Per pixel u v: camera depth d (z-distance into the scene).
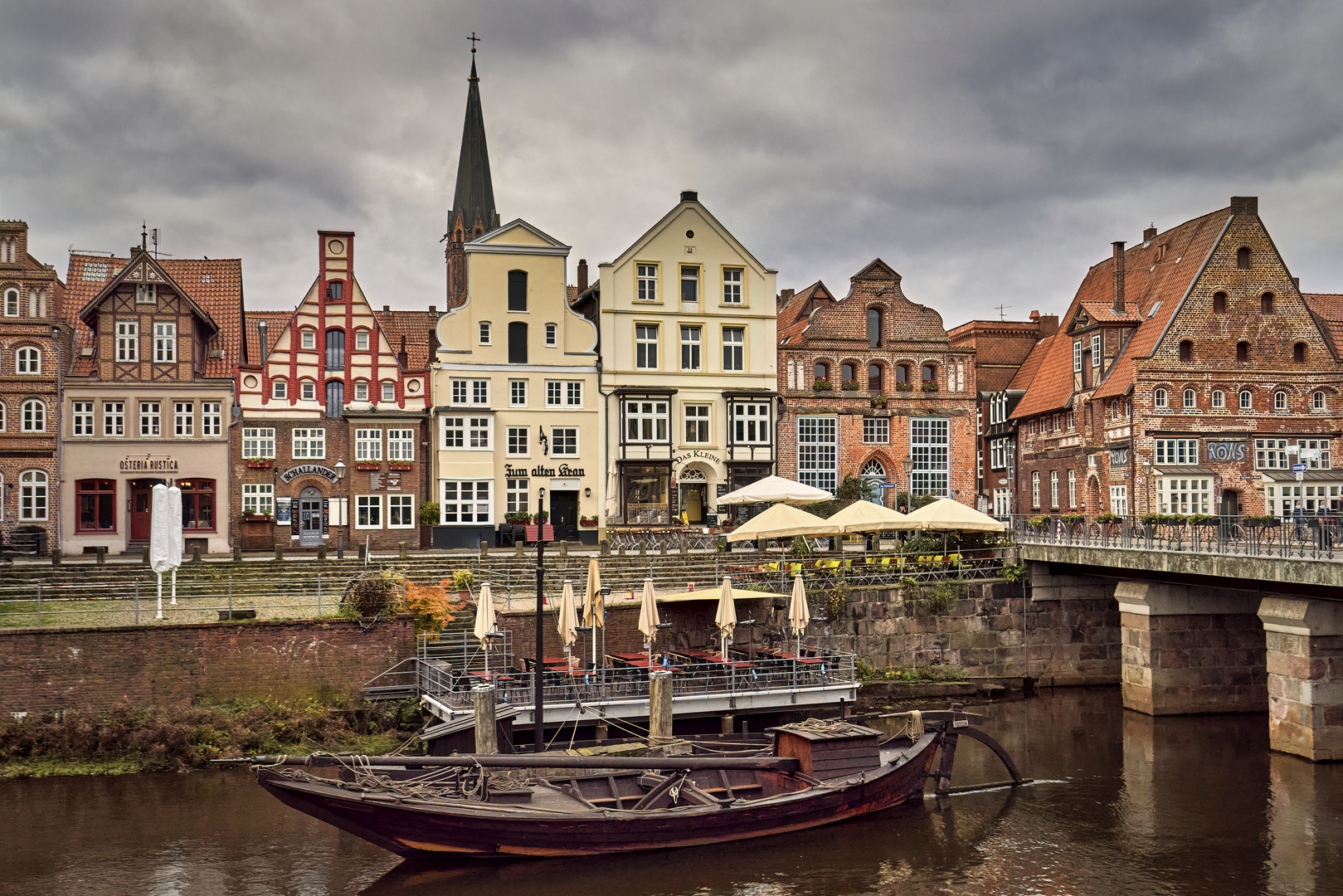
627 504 52.12
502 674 29.48
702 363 53.56
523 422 51.03
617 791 23.22
